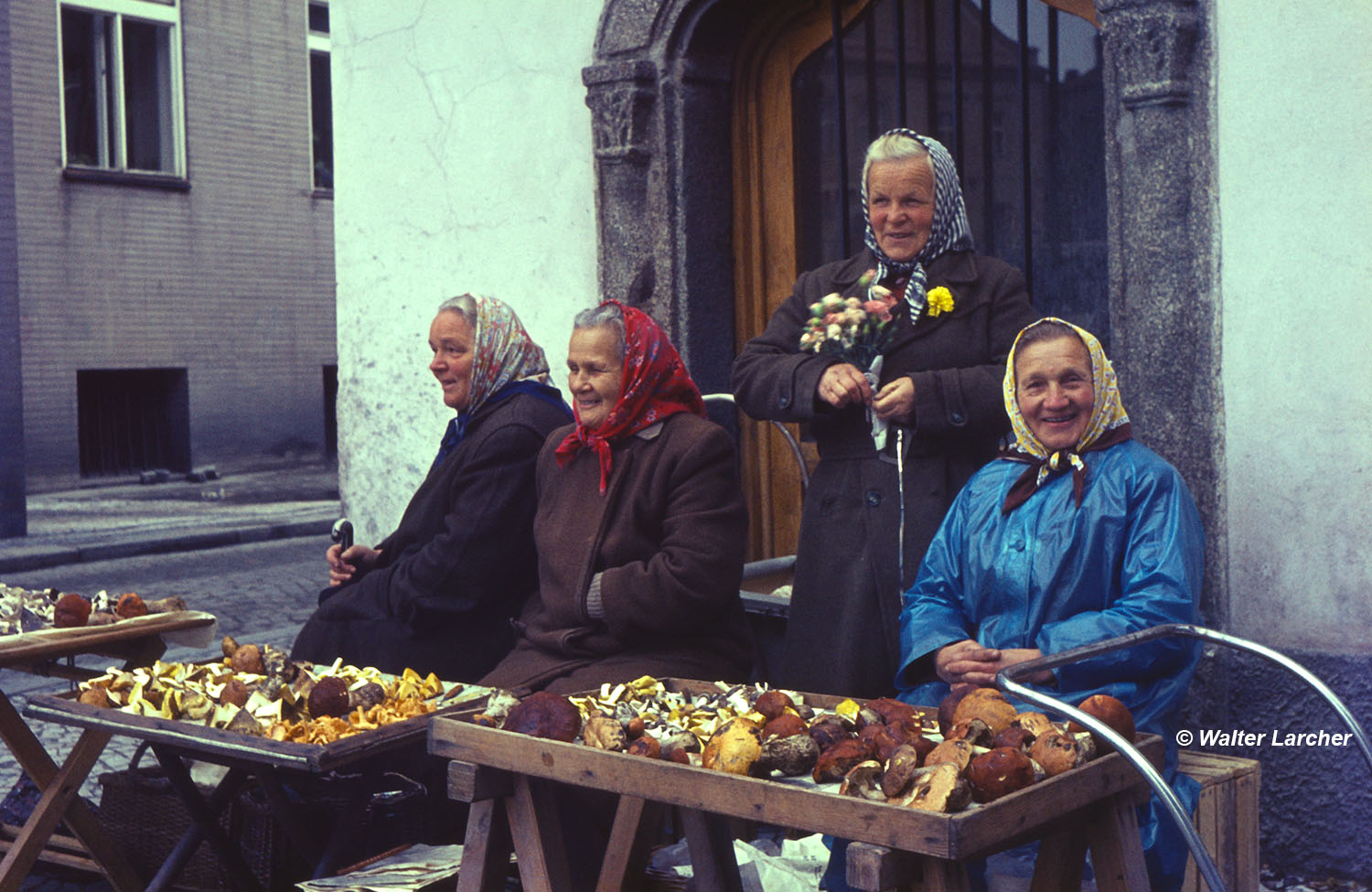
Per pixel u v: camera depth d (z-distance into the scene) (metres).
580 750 2.37
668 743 2.41
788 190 5.01
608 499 3.51
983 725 2.25
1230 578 3.87
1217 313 3.84
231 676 3.20
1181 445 3.90
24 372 14.59
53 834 3.84
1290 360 3.74
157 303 15.77
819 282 3.74
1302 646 3.76
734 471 3.54
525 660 3.53
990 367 3.43
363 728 2.92
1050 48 4.41
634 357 3.52
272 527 11.97
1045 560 2.96
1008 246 4.56
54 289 14.85
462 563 3.91
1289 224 3.71
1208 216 3.83
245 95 16.50
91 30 15.22
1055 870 2.33
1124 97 3.92
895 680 3.20
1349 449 3.66
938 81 4.66
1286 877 3.79
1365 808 3.69
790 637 3.66
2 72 10.84
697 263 5.03
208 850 3.48
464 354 4.14
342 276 6.05
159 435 16.09
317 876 3.17
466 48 5.57
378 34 5.83
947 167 3.53
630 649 3.45
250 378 16.69
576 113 5.29
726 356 5.12
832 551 3.59
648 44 5.00
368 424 6.01
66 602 3.69
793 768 2.30
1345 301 3.65
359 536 6.07
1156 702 2.81
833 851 2.75
